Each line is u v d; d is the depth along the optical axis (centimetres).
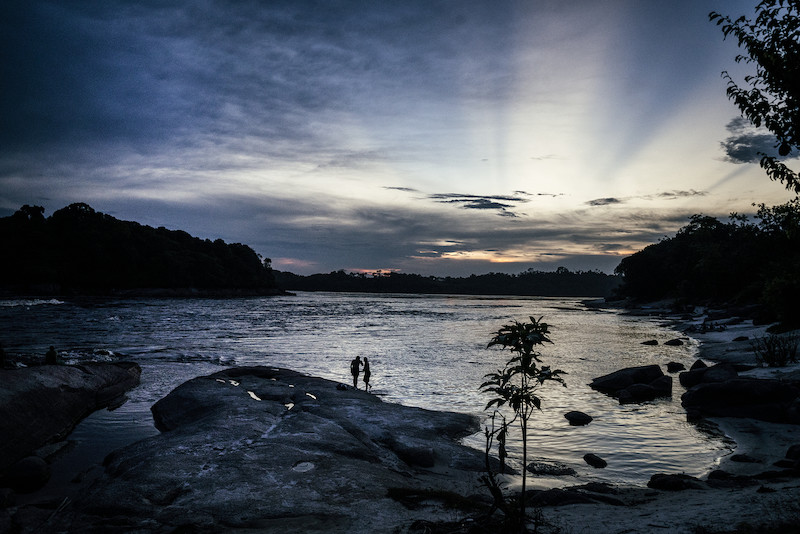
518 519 598
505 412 1780
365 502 785
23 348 3272
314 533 654
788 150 587
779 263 5288
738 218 11456
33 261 13312
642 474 1129
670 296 12200
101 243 14638
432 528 636
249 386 1877
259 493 821
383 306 13375
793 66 562
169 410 1617
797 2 552
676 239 13025
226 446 1090
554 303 19462
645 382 2228
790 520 561
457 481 1048
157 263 15512
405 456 1187
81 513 763
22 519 782
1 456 1168
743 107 610
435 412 1612
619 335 5178
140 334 4591
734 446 1339
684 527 585
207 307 10369
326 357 3331
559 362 3125
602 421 1639
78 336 4222
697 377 2255
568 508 773
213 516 729
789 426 1488
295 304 13550
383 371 2766
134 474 905
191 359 3081
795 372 1983
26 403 1420
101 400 1841
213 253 18562
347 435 1249
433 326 6456
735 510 634
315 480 894
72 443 1366
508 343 622
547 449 1337
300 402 1628
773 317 4509
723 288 8862
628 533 583
